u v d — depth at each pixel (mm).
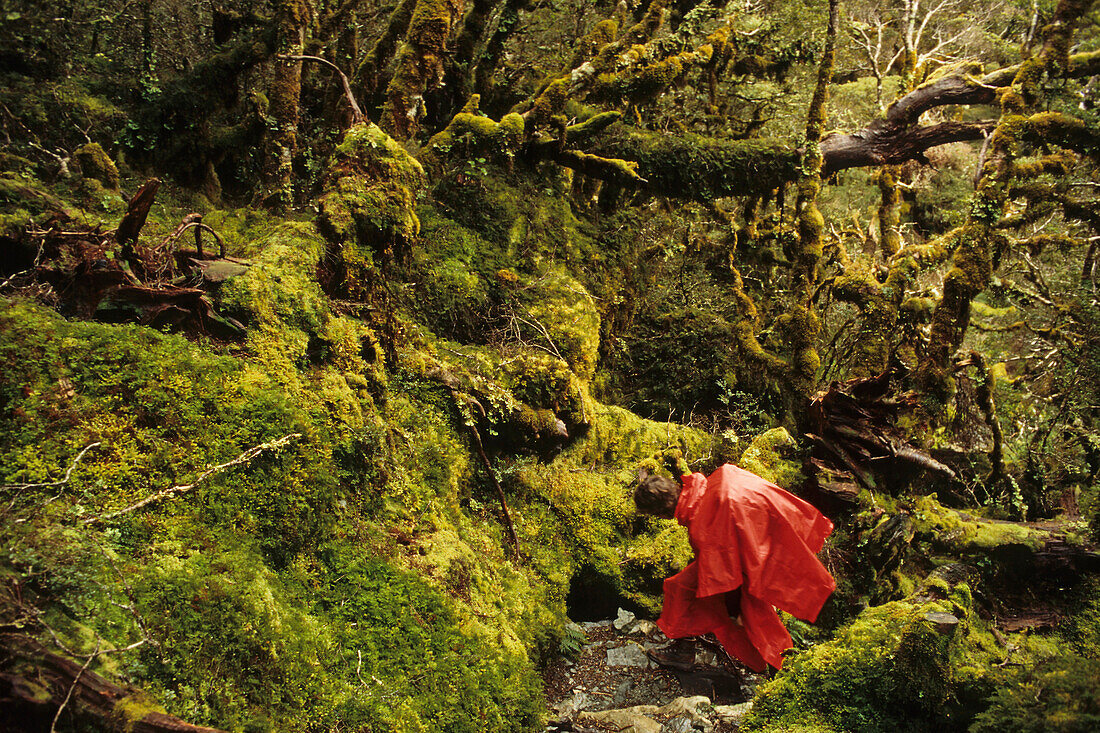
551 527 5828
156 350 3820
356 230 5301
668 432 6746
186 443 3570
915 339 8203
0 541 2668
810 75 12609
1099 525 6219
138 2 7391
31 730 2330
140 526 3168
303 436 4059
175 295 4117
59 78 6664
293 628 3416
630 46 8281
